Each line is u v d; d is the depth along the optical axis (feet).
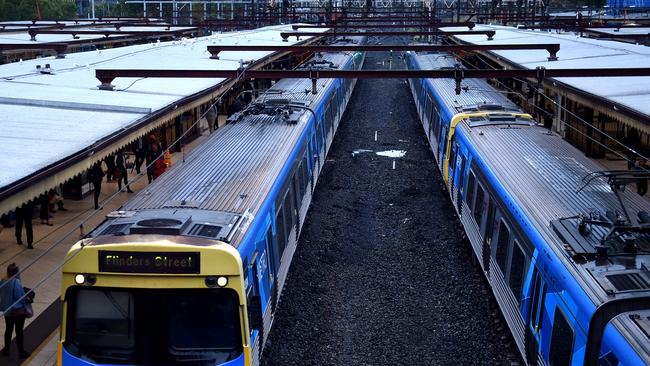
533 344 34.68
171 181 39.45
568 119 90.12
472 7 203.51
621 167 77.51
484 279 50.49
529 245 36.83
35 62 84.94
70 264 28.89
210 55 95.91
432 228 63.21
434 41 186.60
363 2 217.36
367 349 41.32
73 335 29.27
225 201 35.88
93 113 53.52
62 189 67.00
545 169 45.32
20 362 36.50
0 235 56.08
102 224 31.63
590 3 230.07
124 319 29.04
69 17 233.55
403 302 47.78
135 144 76.59
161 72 58.85
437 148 78.64
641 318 26.07
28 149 40.47
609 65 77.05
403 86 160.66
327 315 45.70
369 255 56.85
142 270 28.63
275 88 82.17
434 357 40.45
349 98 131.64
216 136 54.39
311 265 54.03
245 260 30.76
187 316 28.99
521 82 111.45
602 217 33.86
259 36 138.51
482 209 49.90
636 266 29.73
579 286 29.22
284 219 45.78
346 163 87.92
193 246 28.58
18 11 201.67
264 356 39.55
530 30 151.02
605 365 26.13
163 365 28.99
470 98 76.23
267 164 45.52
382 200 72.64
